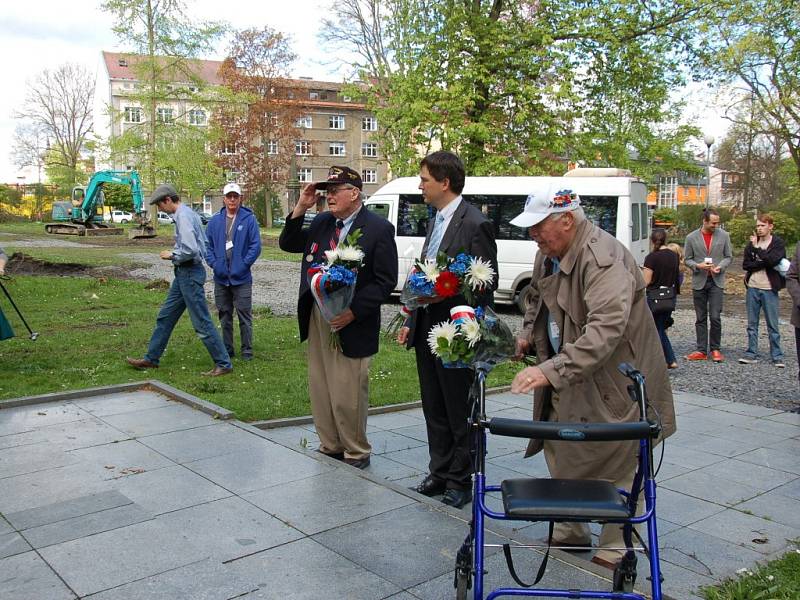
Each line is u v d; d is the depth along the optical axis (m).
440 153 4.54
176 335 10.24
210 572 3.33
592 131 20.70
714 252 10.03
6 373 7.48
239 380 7.56
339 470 4.75
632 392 2.91
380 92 23.11
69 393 6.52
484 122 19.83
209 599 3.09
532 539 3.78
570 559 3.51
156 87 37.97
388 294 4.98
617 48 19.62
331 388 5.06
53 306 13.01
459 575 2.96
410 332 4.64
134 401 6.47
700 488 5.02
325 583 3.25
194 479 4.55
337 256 4.70
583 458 3.48
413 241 14.85
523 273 14.03
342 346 4.97
